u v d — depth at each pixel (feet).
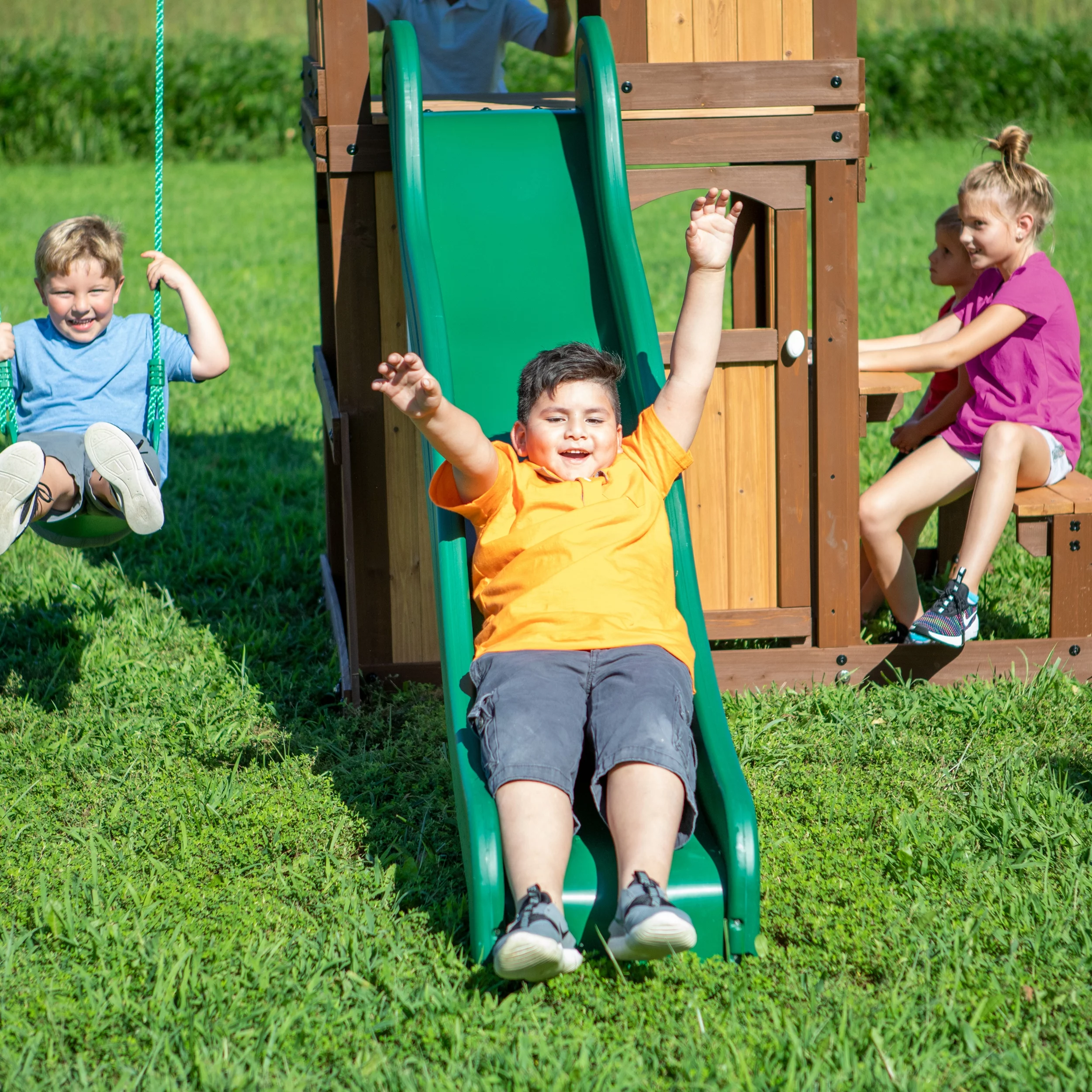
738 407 13.78
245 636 15.62
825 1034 8.44
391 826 11.26
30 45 68.59
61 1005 8.71
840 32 13.25
